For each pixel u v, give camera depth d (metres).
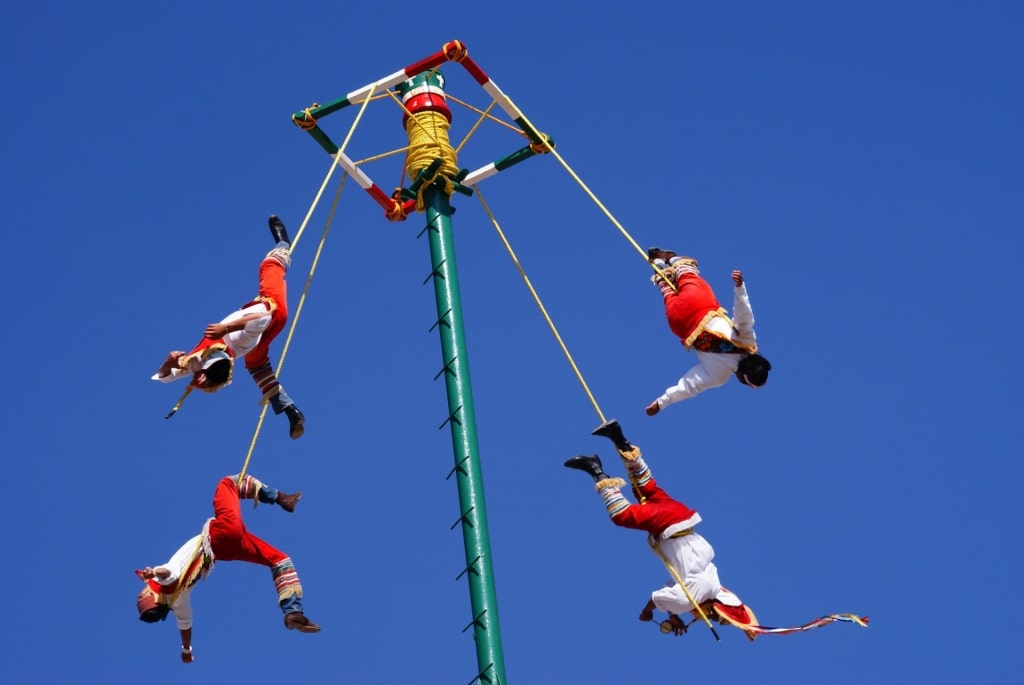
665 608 19.44
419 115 21.78
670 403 19.34
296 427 19.05
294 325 20.22
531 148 22.06
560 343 21.11
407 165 21.58
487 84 21.81
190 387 18.11
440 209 21.06
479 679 17.84
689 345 19.03
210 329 18.16
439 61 21.66
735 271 18.42
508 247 22.00
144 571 18.45
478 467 19.03
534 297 21.53
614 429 19.86
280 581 18.53
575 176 20.77
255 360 19.17
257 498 18.95
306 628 18.23
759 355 18.69
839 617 19.03
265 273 19.03
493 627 18.09
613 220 20.42
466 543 18.64
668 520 19.36
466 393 19.45
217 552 18.59
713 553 19.52
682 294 19.31
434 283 20.39
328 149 21.73
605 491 19.61
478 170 22.28
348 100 21.50
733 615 19.27
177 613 18.64
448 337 19.86
